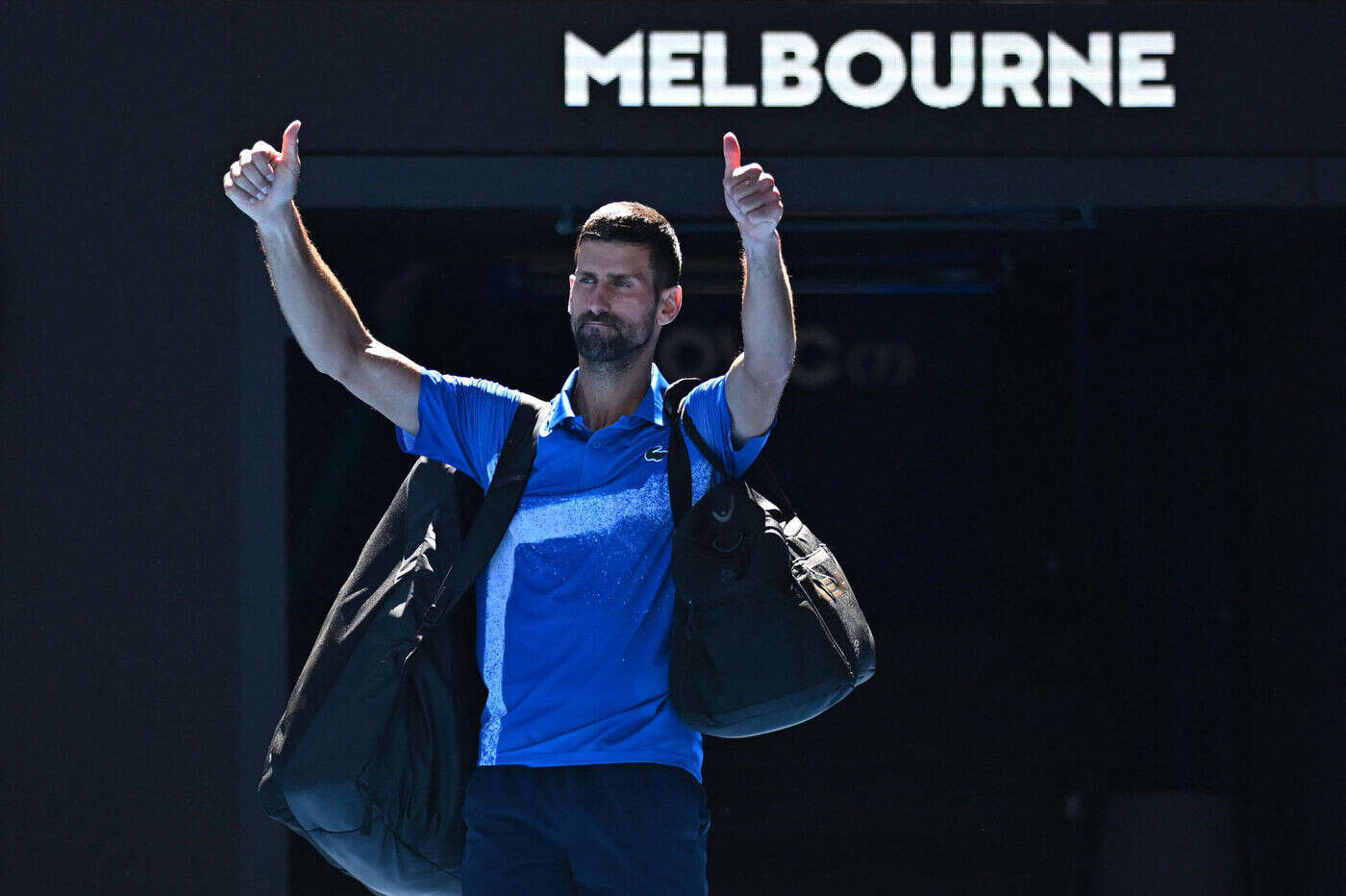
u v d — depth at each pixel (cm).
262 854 1351
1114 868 1656
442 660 710
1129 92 1370
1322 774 1505
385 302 1628
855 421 1961
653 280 702
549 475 701
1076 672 1847
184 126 1366
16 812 1358
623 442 700
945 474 1952
